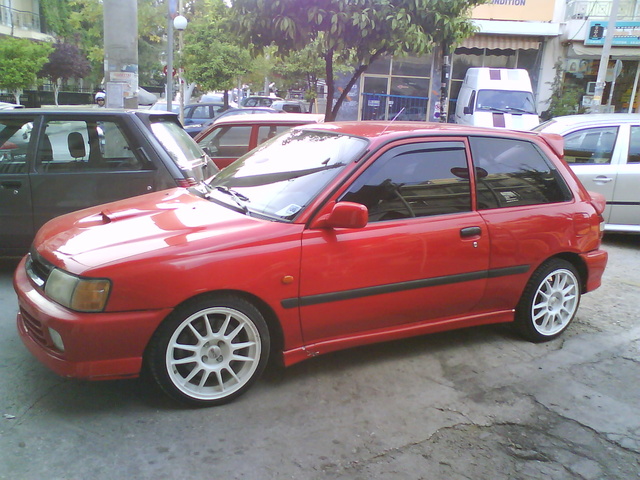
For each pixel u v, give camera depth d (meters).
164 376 3.08
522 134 4.29
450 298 3.85
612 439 3.10
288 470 2.73
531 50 21.08
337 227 3.35
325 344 3.53
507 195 4.07
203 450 2.86
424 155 3.80
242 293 3.18
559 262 4.26
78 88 40.19
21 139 5.16
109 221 3.55
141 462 2.74
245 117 8.56
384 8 7.26
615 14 14.87
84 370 2.95
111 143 5.32
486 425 3.18
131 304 2.93
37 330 3.15
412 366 3.87
